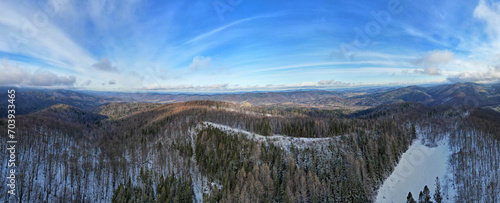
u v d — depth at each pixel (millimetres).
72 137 194625
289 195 94562
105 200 107375
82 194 107688
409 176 124312
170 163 134750
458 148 144125
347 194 99062
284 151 138125
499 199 100188
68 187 110250
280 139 158625
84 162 133875
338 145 144375
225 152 132250
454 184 115250
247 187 98438
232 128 186750
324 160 124625
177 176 121312
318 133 180625
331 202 98062
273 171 111250
